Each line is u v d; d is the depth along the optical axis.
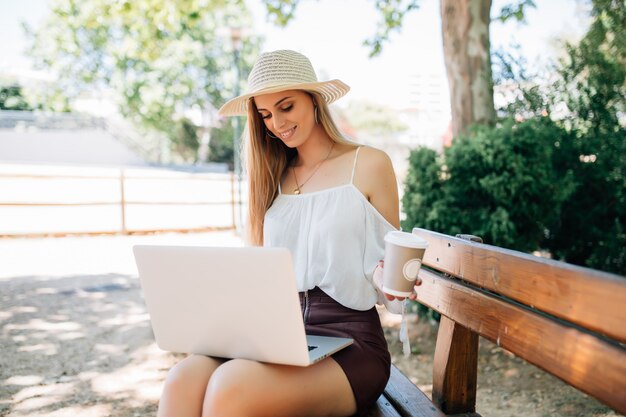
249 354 1.61
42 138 28.28
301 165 2.21
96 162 29.08
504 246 4.32
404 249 1.54
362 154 2.05
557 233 5.05
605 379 1.18
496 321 1.62
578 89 4.93
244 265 1.49
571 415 3.17
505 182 4.21
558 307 1.35
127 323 5.04
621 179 4.84
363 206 1.96
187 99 30.73
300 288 1.97
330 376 1.67
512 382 3.72
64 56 27.97
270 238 2.10
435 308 2.09
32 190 15.91
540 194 4.29
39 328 4.88
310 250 1.97
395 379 2.12
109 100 30.33
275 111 2.05
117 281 6.68
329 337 1.83
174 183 19.14
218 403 1.49
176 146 33.34
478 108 5.51
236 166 13.89
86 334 4.72
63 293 6.09
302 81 2.04
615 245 4.87
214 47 29.73
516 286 1.53
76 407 3.33
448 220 4.35
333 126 2.14
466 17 5.47
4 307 5.53
